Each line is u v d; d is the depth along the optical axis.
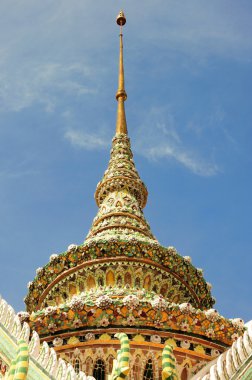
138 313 18.92
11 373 11.13
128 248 22.83
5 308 14.55
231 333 19.30
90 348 18.47
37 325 19.00
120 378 12.00
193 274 23.97
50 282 23.44
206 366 16.30
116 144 29.67
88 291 21.80
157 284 22.84
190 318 19.09
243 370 12.78
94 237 23.95
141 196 27.52
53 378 13.01
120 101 32.47
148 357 18.22
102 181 27.59
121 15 37.38
